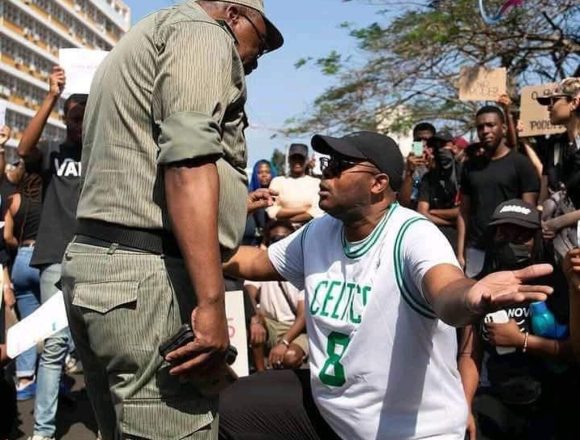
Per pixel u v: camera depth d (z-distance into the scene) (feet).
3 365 11.93
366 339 9.37
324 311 9.74
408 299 9.11
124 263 7.44
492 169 20.83
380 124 47.67
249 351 20.68
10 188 22.44
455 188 24.14
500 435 12.60
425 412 9.40
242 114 8.00
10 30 217.77
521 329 12.66
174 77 7.25
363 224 9.53
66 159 18.35
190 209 7.08
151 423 7.50
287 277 10.70
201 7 8.16
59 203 17.81
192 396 7.59
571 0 41.04
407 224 9.25
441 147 24.30
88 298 7.49
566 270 11.39
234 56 7.73
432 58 45.47
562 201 17.11
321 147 9.57
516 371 12.51
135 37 7.68
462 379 12.55
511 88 42.75
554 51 42.63
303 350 19.43
